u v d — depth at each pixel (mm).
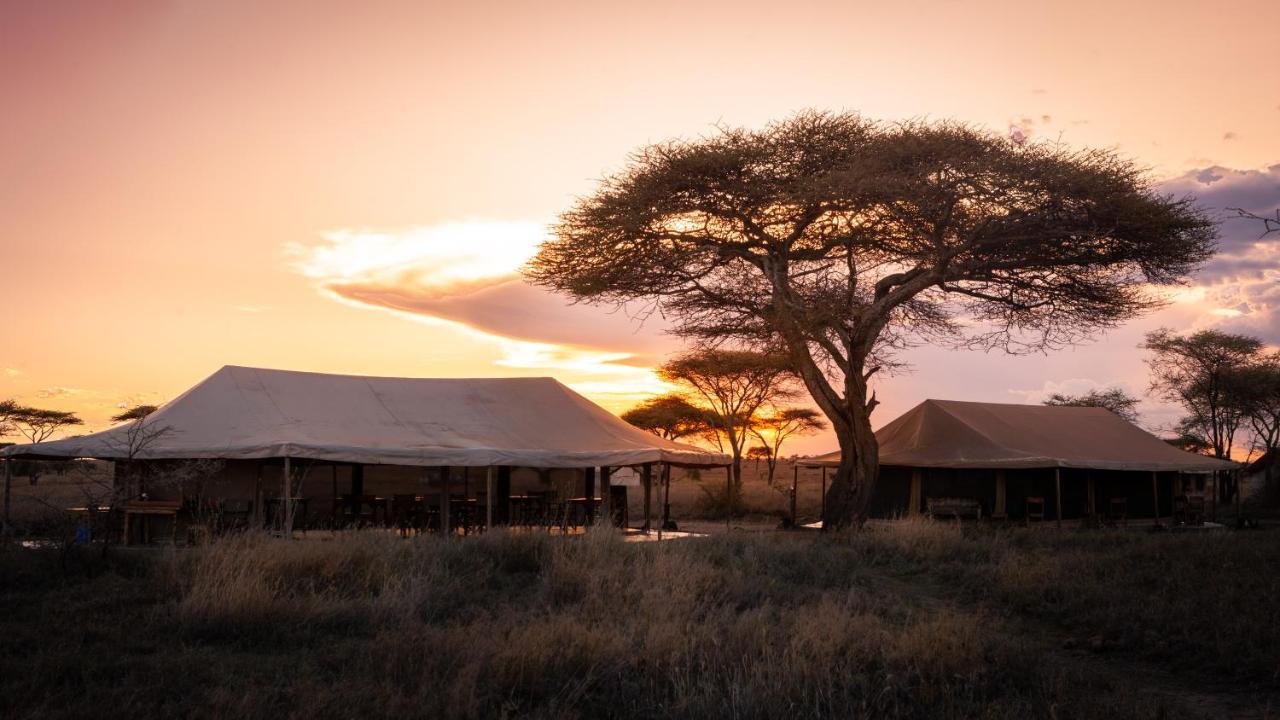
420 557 12570
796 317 22797
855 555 15477
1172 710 7168
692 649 7887
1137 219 20891
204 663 7449
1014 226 21516
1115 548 16047
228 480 20469
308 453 17828
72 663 7168
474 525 20344
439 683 6844
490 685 6840
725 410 42594
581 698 6938
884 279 23484
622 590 10859
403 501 20062
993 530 21812
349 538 12945
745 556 14258
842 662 7805
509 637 8188
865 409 23156
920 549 15969
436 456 19109
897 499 28500
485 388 24578
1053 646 9664
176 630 8594
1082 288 23688
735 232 24125
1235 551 14391
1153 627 9695
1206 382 40750
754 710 6426
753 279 24094
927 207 20719
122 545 17422
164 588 10312
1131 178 21344
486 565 12703
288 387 21984
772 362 37969
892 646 8242
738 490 33375
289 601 9523
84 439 18188
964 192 20828
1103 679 7996
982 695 7262
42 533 15797
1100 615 10336
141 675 7012
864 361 23406
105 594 10203
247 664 7531
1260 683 7965
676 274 24484
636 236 23625
